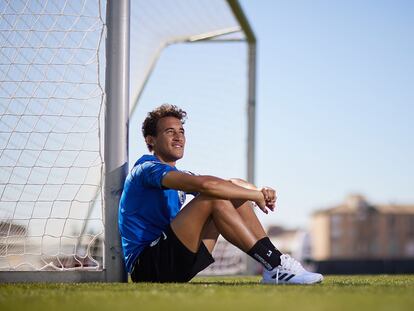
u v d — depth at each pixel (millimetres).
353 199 175875
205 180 9578
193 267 9953
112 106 11188
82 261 11242
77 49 11484
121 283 9805
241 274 22406
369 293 7410
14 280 10672
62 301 6820
